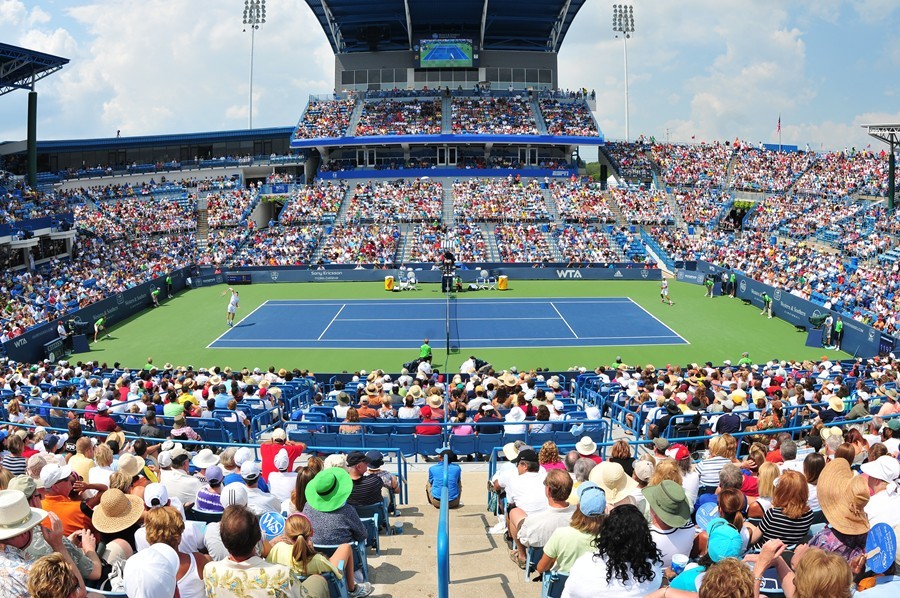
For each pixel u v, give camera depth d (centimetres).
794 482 781
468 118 7856
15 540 588
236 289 5634
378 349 3838
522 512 921
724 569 502
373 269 5897
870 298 4112
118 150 8306
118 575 710
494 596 842
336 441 1686
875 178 6538
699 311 4694
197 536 759
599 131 7825
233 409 1931
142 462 1023
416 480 1548
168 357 3716
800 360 3566
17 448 1188
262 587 595
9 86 6106
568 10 7681
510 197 6975
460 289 5528
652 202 6988
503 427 1712
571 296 5250
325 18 7962
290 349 3853
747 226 6444
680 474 936
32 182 6209
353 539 830
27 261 5353
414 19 8094
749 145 8238
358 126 7731
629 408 2122
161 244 6222
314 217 6731
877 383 2402
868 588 646
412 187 7194
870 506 823
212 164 7975
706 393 2058
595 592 590
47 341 3734
